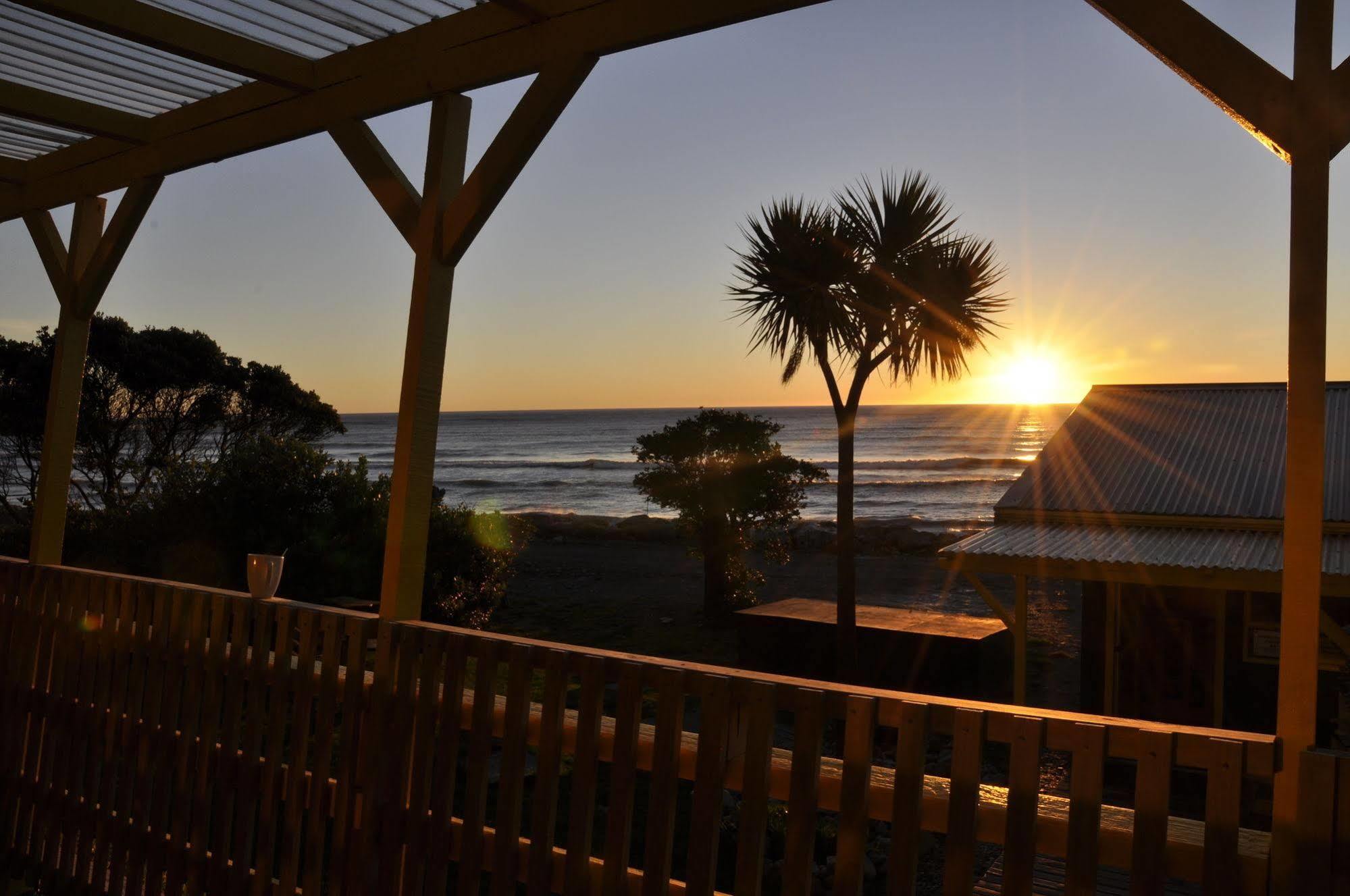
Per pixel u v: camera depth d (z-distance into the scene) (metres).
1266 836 2.38
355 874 3.41
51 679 4.62
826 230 11.57
